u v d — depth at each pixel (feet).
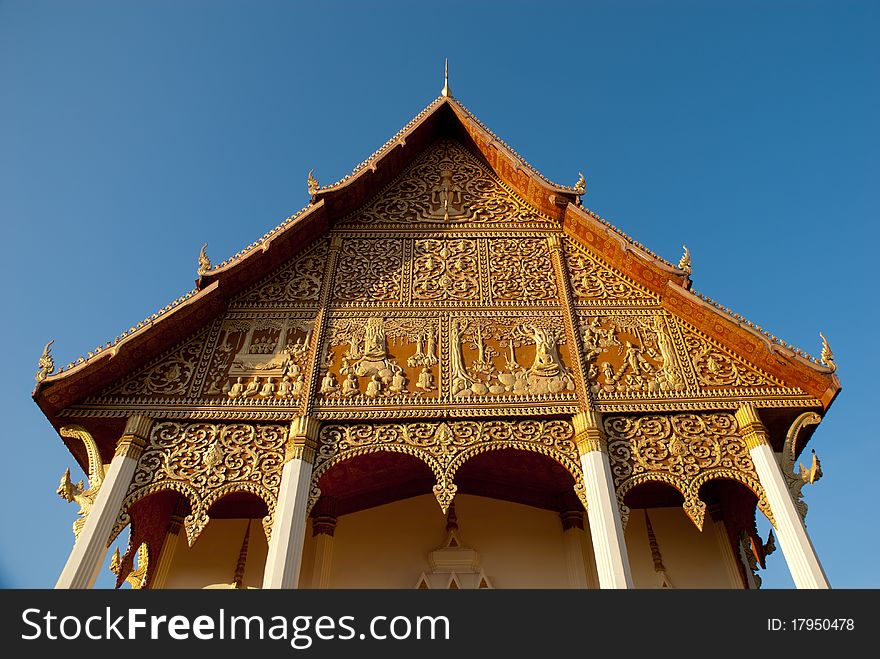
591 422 36.94
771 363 38.86
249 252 43.11
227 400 38.37
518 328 42.22
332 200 46.80
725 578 42.78
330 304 43.70
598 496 34.12
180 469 35.78
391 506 46.44
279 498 34.55
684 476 35.68
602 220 45.50
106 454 40.19
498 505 46.55
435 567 43.39
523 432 37.14
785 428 39.09
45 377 35.81
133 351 38.42
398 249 47.03
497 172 51.78
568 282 44.75
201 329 41.98
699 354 40.63
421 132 52.01
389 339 41.57
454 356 40.50
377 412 37.68
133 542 40.52
